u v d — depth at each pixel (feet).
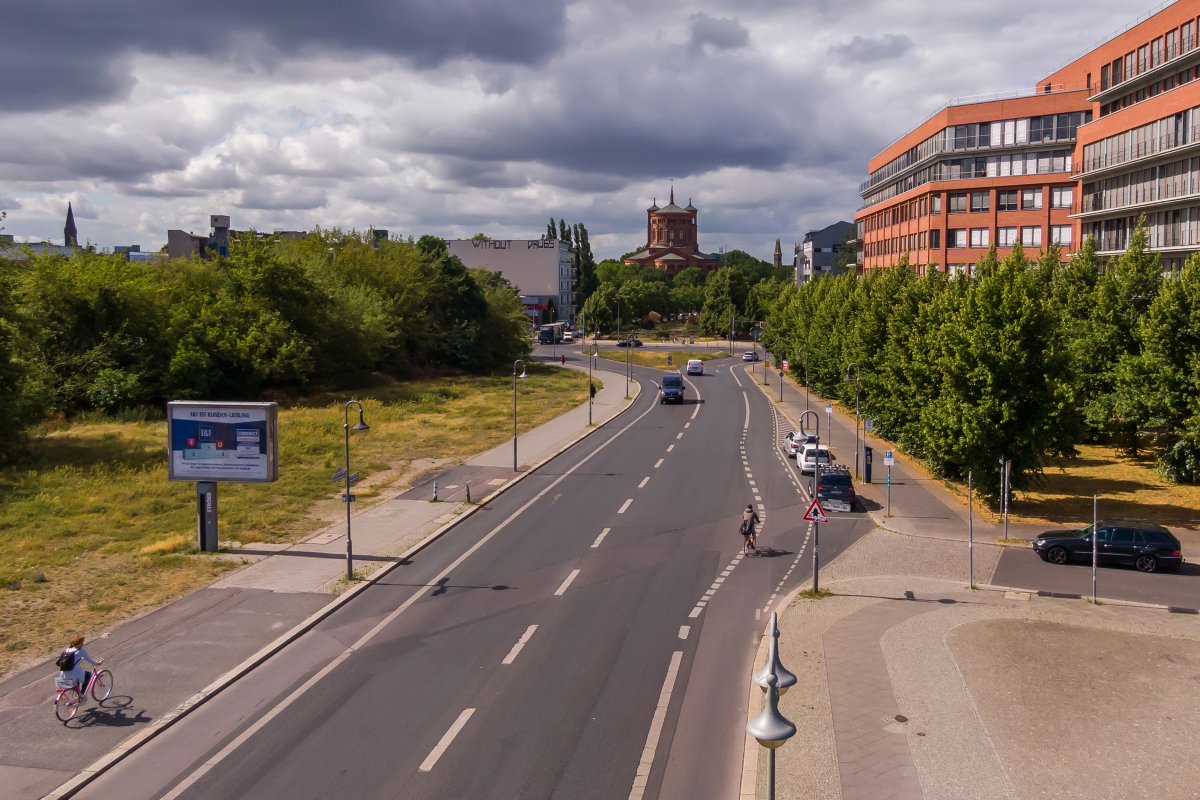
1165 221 196.95
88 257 232.94
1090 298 161.99
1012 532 113.60
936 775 54.03
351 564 94.58
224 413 104.06
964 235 278.05
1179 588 91.35
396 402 264.11
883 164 354.33
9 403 156.97
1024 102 266.16
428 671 70.38
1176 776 53.98
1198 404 123.44
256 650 74.18
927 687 66.69
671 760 56.08
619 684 67.67
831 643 75.82
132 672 69.62
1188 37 191.93
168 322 237.66
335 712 63.10
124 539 111.75
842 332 236.84
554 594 89.81
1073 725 60.54
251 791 52.54
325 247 344.69
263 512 124.16
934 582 93.45
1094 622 81.00
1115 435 162.30
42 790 52.42
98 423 210.38
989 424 116.98
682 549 106.93
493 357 386.52
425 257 360.07
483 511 128.16
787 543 109.40
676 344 540.11
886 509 127.03
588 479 152.46
